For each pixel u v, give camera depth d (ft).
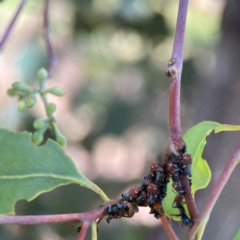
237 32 2.40
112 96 3.39
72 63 3.51
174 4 2.93
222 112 2.45
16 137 1.27
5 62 3.18
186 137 1.31
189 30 3.39
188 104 3.05
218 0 3.42
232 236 2.20
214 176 2.26
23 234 2.56
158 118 3.34
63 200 2.78
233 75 2.43
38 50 3.20
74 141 3.52
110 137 3.29
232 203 2.19
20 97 1.44
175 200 1.17
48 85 3.64
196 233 1.12
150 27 2.92
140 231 3.15
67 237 2.68
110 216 1.18
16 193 1.25
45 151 1.27
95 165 3.79
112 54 3.37
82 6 2.84
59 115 3.63
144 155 3.76
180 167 1.15
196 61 3.19
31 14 2.90
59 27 2.99
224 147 2.28
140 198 1.18
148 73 3.24
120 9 2.84
